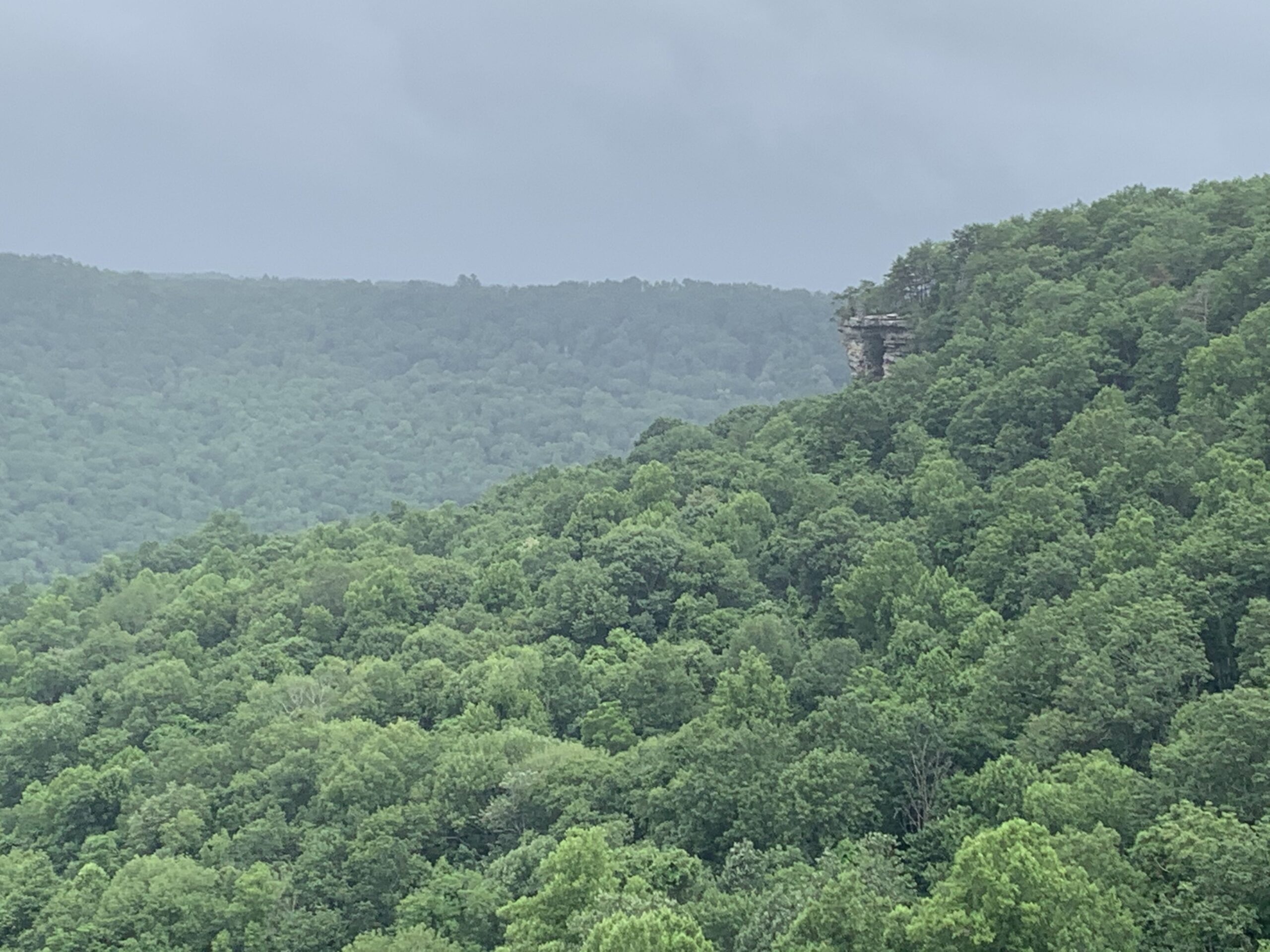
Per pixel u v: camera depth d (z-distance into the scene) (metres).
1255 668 65.94
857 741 71.94
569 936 57.34
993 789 64.88
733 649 94.12
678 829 70.19
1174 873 52.41
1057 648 73.94
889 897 55.38
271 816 84.56
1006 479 103.56
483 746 84.81
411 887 74.88
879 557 95.44
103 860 86.31
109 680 114.19
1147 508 91.69
